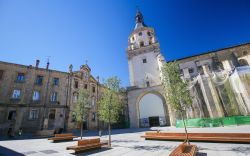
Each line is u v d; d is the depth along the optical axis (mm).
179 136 11977
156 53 40875
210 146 9273
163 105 33438
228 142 9836
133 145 11312
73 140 16469
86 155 8531
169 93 11328
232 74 26484
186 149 7012
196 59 34656
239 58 31203
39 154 9180
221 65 32094
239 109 24312
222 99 26203
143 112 35531
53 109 30797
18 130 25906
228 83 26625
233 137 9742
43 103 30172
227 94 26141
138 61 42219
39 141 16141
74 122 32562
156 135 13312
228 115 24844
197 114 27188
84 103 17969
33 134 25344
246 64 30172
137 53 43094
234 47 32375
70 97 33875
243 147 8398
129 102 37438
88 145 9547
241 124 20156
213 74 28719
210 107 26609
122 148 10289
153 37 44781
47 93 31328
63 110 31766
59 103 31922
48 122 29266
